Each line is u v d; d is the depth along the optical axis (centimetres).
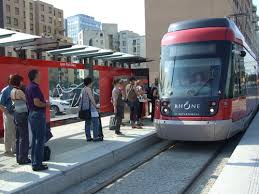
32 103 801
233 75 1213
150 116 1902
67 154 992
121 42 12888
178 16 6700
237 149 1044
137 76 2097
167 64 1239
